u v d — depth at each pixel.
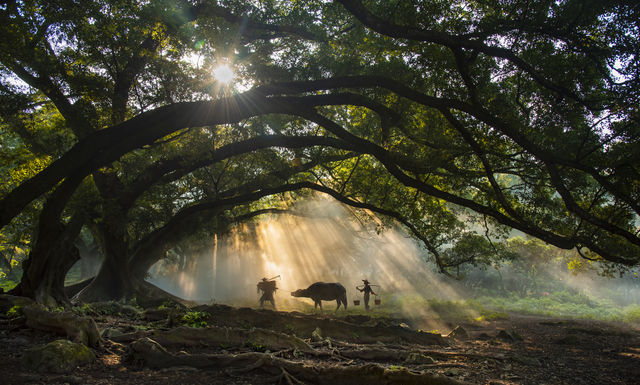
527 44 10.71
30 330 7.73
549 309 24.56
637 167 9.90
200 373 6.11
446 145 12.37
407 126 13.60
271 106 12.59
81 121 13.84
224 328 7.73
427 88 13.32
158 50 14.18
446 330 14.34
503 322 16.95
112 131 12.05
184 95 13.28
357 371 5.75
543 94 11.16
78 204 13.76
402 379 5.44
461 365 7.52
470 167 15.16
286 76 13.30
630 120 9.60
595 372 7.45
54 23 11.85
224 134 17.25
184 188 21.38
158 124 12.34
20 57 11.99
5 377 5.20
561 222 14.14
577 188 13.30
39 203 17.56
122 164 16.98
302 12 14.62
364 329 10.37
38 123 16.64
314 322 10.45
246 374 6.12
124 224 16.23
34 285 11.84
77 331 6.83
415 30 10.34
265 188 18.98
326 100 12.89
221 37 13.23
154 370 6.12
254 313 10.87
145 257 18.64
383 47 14.60
